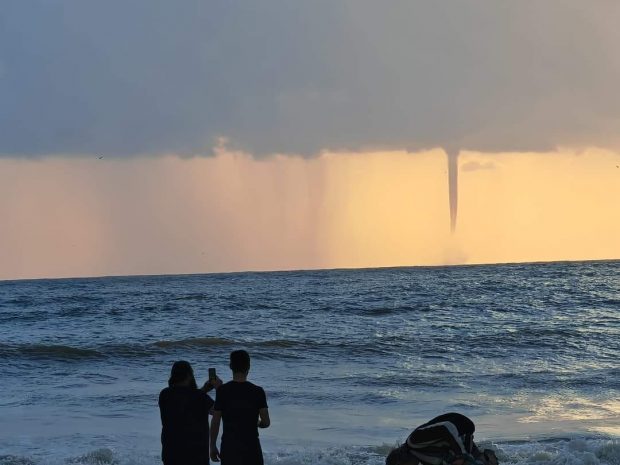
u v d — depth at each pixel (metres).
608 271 194.12
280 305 94.25
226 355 43.94
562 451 19.17
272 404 28.33
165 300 109.75
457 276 188.88
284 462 18.58
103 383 34.53
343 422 25.00
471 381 34.22
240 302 101.56
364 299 102.94
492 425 24.39
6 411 27.14
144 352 44.62
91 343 52.78
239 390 13.38
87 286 190.75
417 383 33.59
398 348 47.25
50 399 29.66
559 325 63.25
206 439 13.30
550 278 157.50
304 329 63.25
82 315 83.31
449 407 27.83
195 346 46.59
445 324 66.38
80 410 27.25
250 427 13.28
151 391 31.52
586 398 29.88
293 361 41.97
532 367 39.53
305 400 29.14
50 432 23.48
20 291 157.75
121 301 108.56
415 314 78.50
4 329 68.38
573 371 37.62
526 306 86.31
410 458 12.87
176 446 13.12
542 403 28.66
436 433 12.82
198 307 93.19
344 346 47.59
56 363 41.34
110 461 19.03
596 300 92.25
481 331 58.12
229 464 13.12
